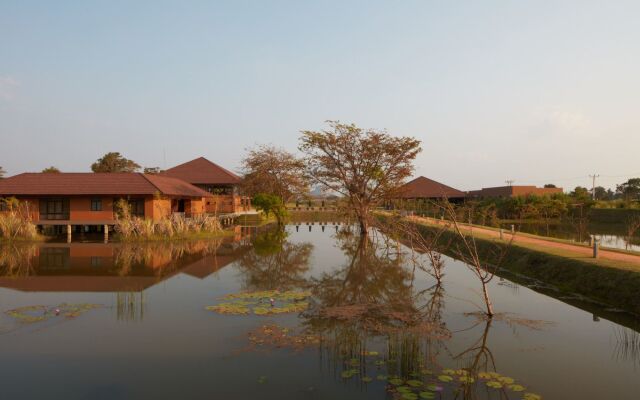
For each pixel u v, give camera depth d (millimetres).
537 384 7199
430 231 26812
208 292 13758
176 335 9570
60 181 32156
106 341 9211
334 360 8156
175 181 40156
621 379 7406
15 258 20672
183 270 17750
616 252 16609
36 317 10898
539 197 47500
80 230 33938
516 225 39719
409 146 30906
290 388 7016
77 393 6895
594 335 9664
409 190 32906
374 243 28297
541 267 15766
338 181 32031
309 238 31453
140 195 31719
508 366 7949
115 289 14156
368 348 8797
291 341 9180
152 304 12211
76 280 15570
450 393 6820
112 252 22812
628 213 42812
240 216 52219
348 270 18125
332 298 13148
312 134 31047
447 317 11094
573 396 6758
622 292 11648
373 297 13289
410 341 9203
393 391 6879
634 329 10047
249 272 17453
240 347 8844
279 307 11859
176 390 6969
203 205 45719
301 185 51125
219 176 48969
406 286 14953
